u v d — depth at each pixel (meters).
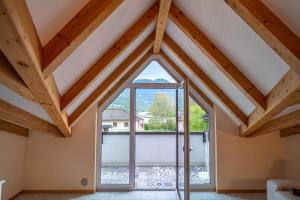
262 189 5.36
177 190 5.21
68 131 4.84
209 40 3.61
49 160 5.29
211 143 5.59
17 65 2.05
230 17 2.85
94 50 3.15
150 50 5.49
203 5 3.08
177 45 4.67
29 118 3.74
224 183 5.38
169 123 5.83
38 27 2.03
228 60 3.62
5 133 4.41
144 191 5.35
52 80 2.81
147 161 6.21
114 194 5.15
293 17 2.23
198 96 5.68
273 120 4.43
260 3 2.37
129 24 3.48
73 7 2.17
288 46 2.35
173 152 6.25
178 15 3.64
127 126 5.61
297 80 2.69
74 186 5.26
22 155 5.18
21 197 4.88
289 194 3.52
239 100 4.38
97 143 5.48
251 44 2.96
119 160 5.55
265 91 3.53
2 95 2.94
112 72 4.58
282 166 5.39
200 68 4.63
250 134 5.25
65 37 2.27
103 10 2.31
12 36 1.67
